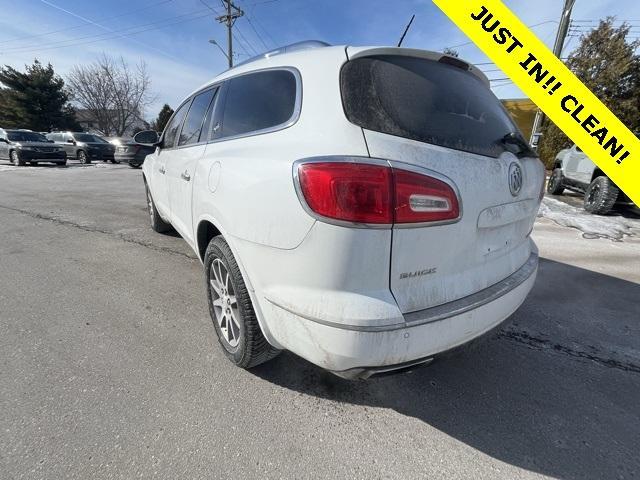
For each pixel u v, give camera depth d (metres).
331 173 1.31
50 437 1.62
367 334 1.31
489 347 2.45
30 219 5.71
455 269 1.55
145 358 2.21
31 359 2.18
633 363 2.30
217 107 2.43
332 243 1.32
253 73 2.10
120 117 41.47
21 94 34.44
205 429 1.70
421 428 1.75
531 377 2.14
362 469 1.52
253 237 1.61
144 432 1.67
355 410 1.85
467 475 1.50
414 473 1.51
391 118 1.44
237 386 1.99
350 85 1.49
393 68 1.60
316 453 1.59
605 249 4.75
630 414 1.87
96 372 2.07
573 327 2.73
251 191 1.61
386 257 1.33
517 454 1.61
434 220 1.39
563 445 1.67
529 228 2.14
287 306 1.47
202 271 3.61
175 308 2.84
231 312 2.10
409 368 1.45
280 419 1.77
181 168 2.74
